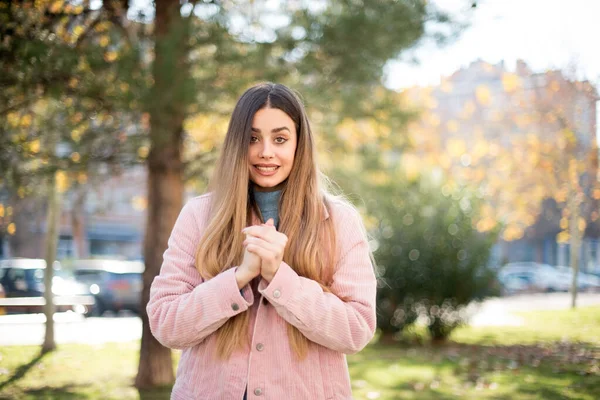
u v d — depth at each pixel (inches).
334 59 239.1
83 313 557.6
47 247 345.7
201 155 250.5
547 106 684.7
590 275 1321.4
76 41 213.9
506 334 433.4
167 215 245.8
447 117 934.4
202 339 69.2
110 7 223.5
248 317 69.9
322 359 70.8
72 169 233.3
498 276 417.7
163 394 231.8
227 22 220.5
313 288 67.3
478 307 408.5
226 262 71.4
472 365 298.2
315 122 282.7
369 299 71.8
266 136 72.7
